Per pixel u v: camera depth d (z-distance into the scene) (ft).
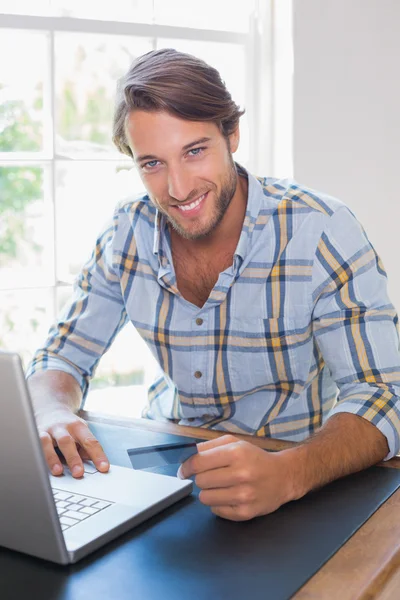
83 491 3.57
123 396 8.20
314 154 7.73
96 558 3.05
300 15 7.48
